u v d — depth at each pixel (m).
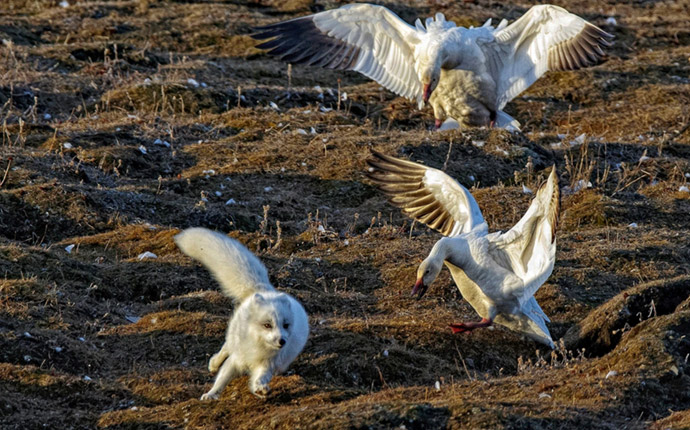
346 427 7.43
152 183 14.96
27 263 11.25
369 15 15.56
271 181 15.38
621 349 9.04
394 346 9.81
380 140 16.78
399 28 15.63
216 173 15.48
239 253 9.27
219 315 10.52
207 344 9.82
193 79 19.97
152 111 18.47
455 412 7.66
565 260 12.41
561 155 16.97
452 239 10.20
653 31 25.70
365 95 20.16
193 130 17.44
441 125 17.69
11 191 13.40
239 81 20.75
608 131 19.14
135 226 13.09
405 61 15.97
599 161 16.73
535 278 9.69
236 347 8.62
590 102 20.75
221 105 18.92
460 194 10.77
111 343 9.85
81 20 24.50
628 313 10.12
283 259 12.41
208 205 14.19
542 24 15.73
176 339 9.89
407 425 7.50
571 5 28.69
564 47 15.73
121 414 8.25
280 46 15.40
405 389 8.66
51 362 9.19
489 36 16.12
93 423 8.12
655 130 18.91
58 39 23.16
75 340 9.69
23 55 20.97
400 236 13.50
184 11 25.64
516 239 9.84
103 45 22.03
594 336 10.16
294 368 9.30
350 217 14.27
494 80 16.50
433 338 10.13
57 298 10.48
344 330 10.06
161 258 12.09
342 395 8.57
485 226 10.44
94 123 17.59
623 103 20.52
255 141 17.05
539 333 10.18
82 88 19.55
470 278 10.20
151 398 8.70
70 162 14.86
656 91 20.95
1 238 12.20
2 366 8.82
